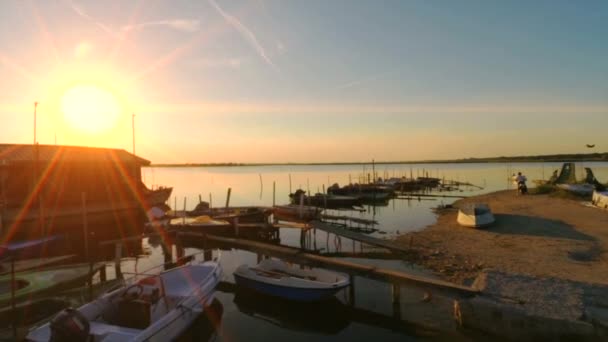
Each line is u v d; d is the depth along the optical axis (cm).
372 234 2288
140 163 3231
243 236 2277
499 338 867
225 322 1069
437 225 2416
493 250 1639
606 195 2552
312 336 977
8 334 925
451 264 1479
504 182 6738
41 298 1096
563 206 2714
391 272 1123
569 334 788
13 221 2102
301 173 13662
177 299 995
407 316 1038
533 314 825
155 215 2667
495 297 910
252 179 10031
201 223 2123
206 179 10375
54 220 2284
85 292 1199
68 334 705
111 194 2956
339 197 3909
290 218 2855
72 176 2722
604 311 821
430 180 6262
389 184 5228
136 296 916
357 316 1066
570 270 1304
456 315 964
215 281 1142
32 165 2480
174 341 884
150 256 1936
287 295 1127
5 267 1342
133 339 749
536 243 1711
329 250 1916
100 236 2402
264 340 963
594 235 1811
